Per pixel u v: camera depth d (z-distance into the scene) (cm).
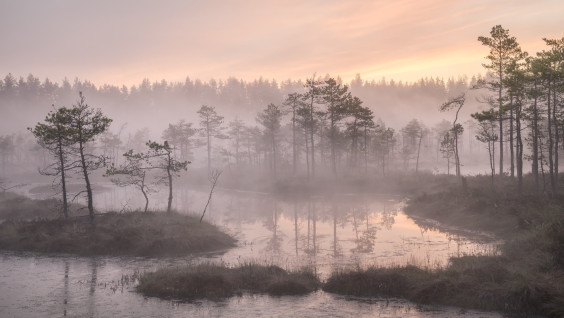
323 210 3909
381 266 1622
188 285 1457
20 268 1877
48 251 2223
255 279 1521
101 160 2756
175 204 4553
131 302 1362
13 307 1338
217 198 5184
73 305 1348
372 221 3203
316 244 2377
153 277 1572
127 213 2850
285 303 1322
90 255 2148
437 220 3112
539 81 2983
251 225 3114
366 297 1368
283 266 1839
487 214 2745
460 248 2142
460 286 1301
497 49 3747
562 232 1608
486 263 1503
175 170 2938
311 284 1491
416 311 1226
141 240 2244
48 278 1702
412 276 1431
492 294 1227
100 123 2673
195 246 2231
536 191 3103
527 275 1286
